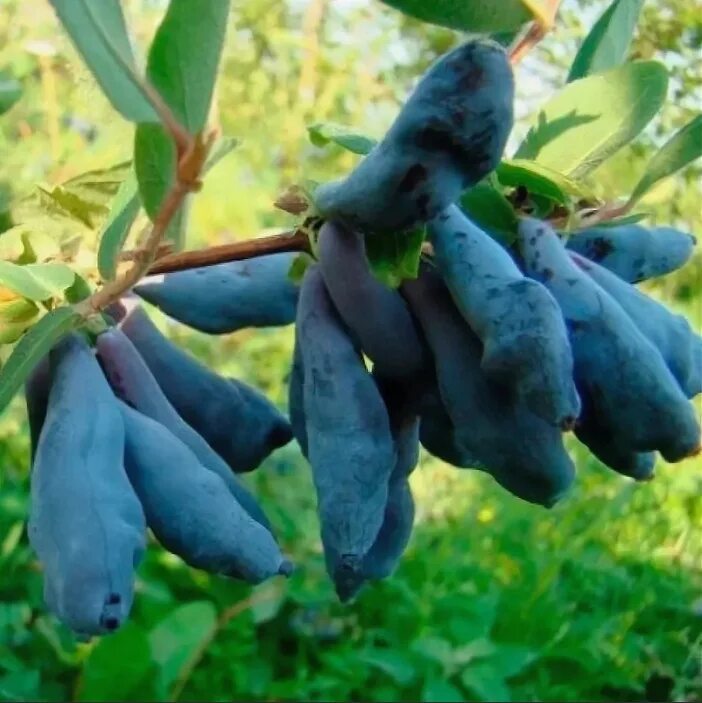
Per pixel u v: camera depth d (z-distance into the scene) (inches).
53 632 22.7
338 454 7.2
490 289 6.8
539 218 7.7
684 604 27.2
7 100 9.6
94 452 7.0
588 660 25.3
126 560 6.7
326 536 7.2
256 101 32.4
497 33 7.4
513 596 26.0
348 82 33.8
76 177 8.5
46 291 7.7
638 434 6.8
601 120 7.9
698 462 29.0
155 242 7.1
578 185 7.5
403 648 24.5
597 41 8.5
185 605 22.6
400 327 7.3
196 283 8.2
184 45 6.5
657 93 7.8
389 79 34.3
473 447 7.1
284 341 30.2
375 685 24.3
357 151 7.4
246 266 8.3
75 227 8.5
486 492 28.3
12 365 7.2
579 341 6.9
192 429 7.7
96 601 6.5
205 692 23.3
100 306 7.4
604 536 28.2
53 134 14.6
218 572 7.0
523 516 28.0
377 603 25.5
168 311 8.3
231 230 28.0
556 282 7.0
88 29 6.4
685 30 26.0
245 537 7.0
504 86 6.4
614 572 27.1
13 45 18.6
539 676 25.2
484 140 6.5
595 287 7.0
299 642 25.1
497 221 7.3
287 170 31.7
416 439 7.6
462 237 7.0
